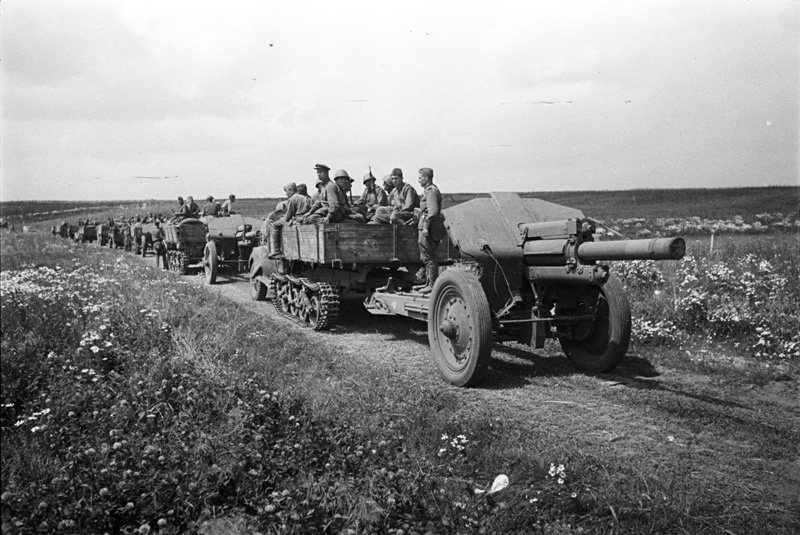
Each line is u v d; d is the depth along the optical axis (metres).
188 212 19.14
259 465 3.82
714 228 22.88
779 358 7.38
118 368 5.59
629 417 5.37
